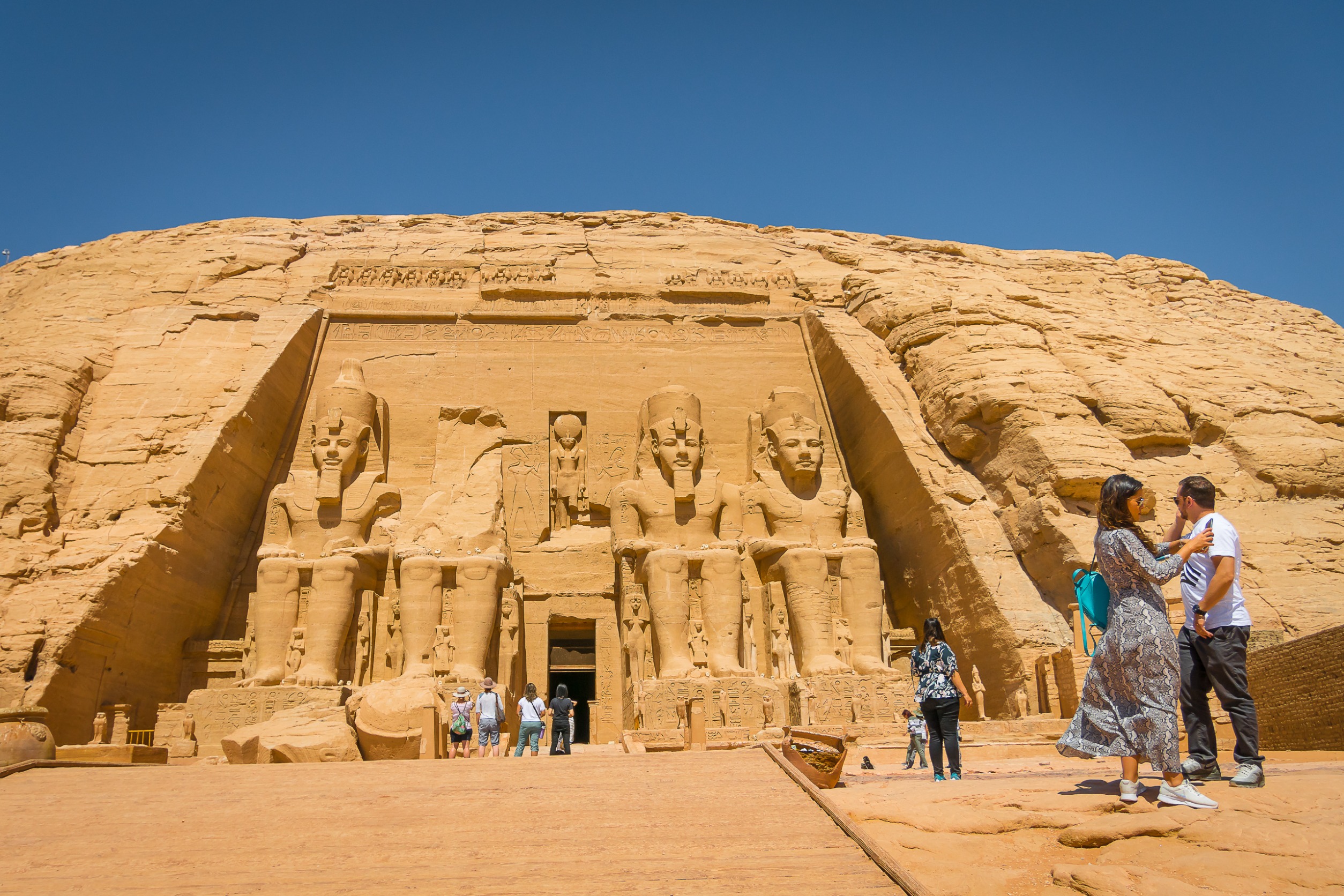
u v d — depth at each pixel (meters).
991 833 5.05
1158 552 5.14
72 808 6.55
